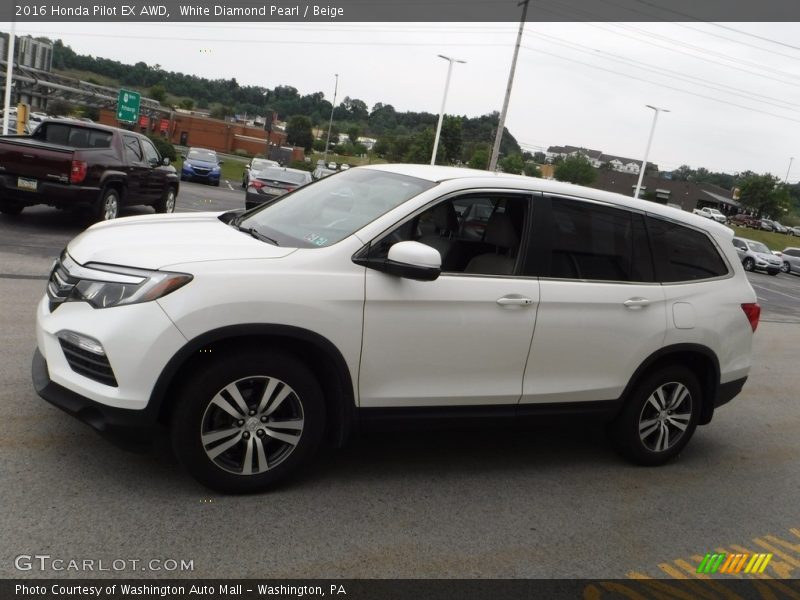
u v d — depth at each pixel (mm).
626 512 4234
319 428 3814
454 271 4176
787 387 8281
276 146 87625
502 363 4191
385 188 4344
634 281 4695
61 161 11031
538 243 4316
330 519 3639
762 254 37688
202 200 23234
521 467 4699
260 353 3596
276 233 4117
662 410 4965
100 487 3613
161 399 3400
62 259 3910
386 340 3832
